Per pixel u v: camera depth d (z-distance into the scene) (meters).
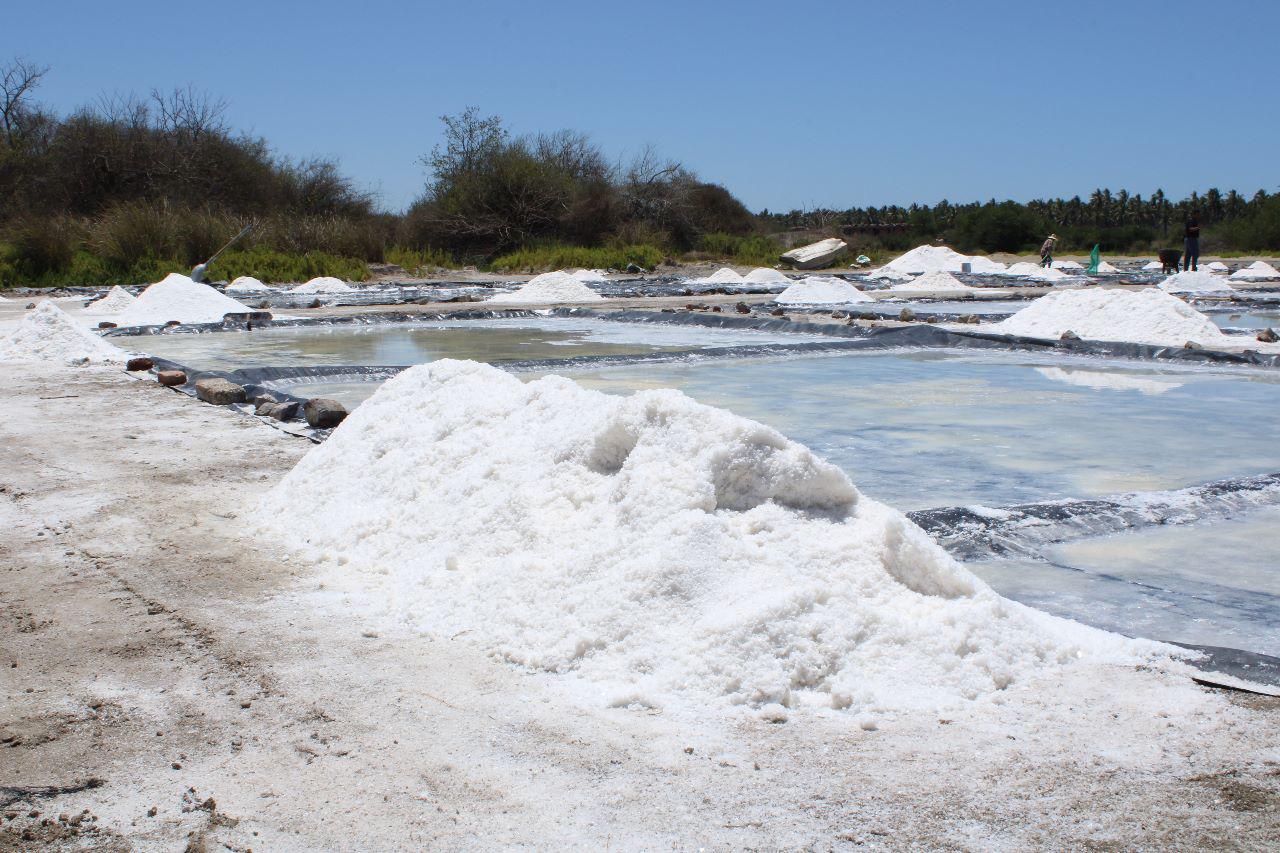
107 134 33.28
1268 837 1.89
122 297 16.22
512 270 30.72
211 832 1.97
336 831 1.96
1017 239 44.59
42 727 2.41
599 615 2.75
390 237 34.41
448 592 3.14
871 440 6.02
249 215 31.39
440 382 4.43
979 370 9.33
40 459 5.48
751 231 41.38
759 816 1.99
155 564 3.65
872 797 2.05
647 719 2.40
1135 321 11.54
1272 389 8.14
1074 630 2.92
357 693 2.57
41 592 3.36
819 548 2.89
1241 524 4.19
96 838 1.95
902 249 46.28
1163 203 57.72
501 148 35.78
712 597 2.73
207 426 6.50
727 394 7.80
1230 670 2.66
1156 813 1.98
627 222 36.06
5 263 23.59
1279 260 36.03
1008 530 3.99
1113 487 4.86
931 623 2.70
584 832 1.94
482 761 2.22
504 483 3.52
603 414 3.48
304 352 11.30
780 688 2.47
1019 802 2.02
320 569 3.59
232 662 2.77
